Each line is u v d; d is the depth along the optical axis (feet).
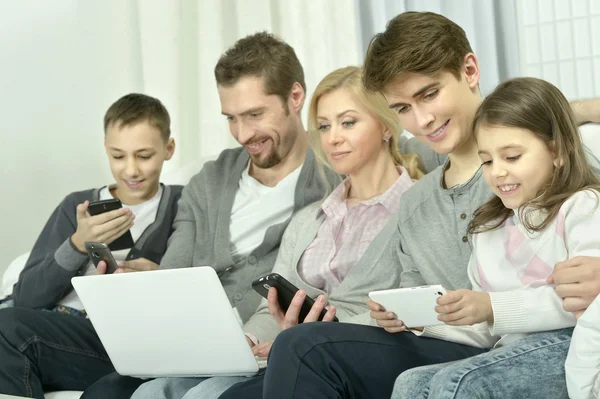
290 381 4.75
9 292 8.55
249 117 7.72
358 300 6.34
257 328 6.68
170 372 5.92
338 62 10.69
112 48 11.17
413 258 6.00
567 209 4.92
